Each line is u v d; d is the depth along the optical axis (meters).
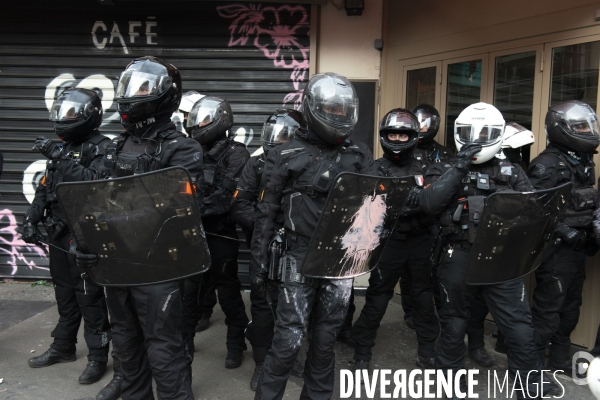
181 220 2.48
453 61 4.76
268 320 3.36
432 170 3.36
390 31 5.37
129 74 2.72
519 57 4.23
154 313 2.57
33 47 5.46
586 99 3.77
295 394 3.35
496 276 2.82
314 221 2.64
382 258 3.54
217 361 3.85
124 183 2.40
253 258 2.78
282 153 2.72
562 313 3.58
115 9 5.40
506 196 2.66
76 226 2.46
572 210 3.39
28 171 5.55
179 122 5.51
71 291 3.64
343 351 4.07
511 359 2.93
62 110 3.31
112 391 3.20
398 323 4.70
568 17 3.85
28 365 3.67
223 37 5.41
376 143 5.49
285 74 5.42
